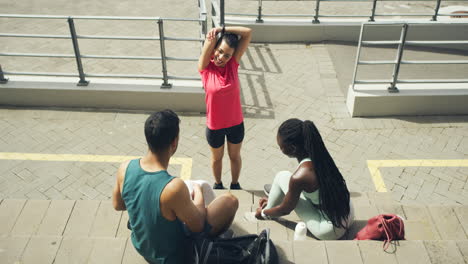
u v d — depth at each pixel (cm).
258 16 904
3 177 559
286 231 396
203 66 411
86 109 695
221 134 446
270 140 641
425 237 395
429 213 454
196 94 682
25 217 406
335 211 348
